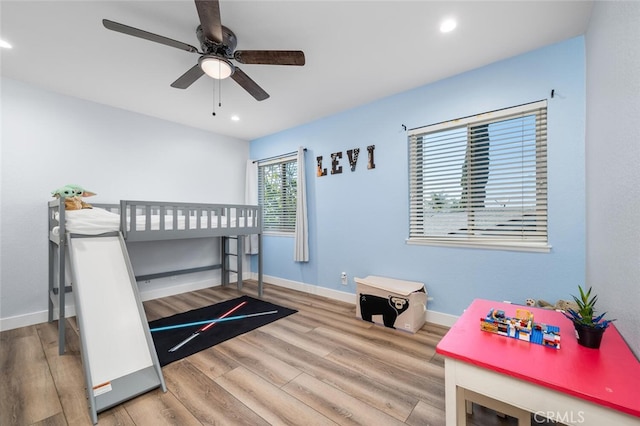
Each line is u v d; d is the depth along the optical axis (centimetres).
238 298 350
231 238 435
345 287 334
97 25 181
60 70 238
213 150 416
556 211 202
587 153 184
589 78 176
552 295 204
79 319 173
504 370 90
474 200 240
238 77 198
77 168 294
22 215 263
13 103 257
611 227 128
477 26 182
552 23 179
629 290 106
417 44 202
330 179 347
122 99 298
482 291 236
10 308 256
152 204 260
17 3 159
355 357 202
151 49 207
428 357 201
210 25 152
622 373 87
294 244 393
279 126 389
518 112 218
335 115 340
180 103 308
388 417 142
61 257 210
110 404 148
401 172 283
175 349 214
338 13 170
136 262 341
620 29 117
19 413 146
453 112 249
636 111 100
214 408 150
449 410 102
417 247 273
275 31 186
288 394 161
